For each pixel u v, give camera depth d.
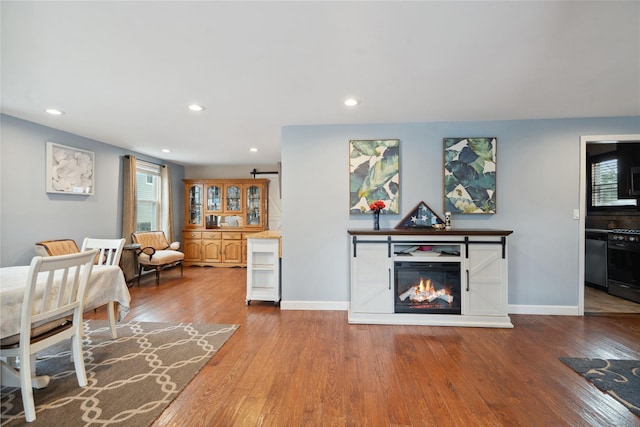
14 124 3.27
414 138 3.48
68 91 2.57
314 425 1.64
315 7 1.52
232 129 3.74
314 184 3.57
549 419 1.68
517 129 3.39
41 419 1.66
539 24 1.67
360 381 2.06
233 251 6.30
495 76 2.31
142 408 1.76
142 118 3.31
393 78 2.34
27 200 3.42
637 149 4.12
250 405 1.80
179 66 2.15
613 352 2.47
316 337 2.79
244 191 6.45
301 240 3.58
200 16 1.59
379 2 1.49
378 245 3.14
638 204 4.11
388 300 3.14
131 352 2.46
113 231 4.66
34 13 1.56
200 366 2.24
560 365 2.27
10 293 1.70
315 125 3.56
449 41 1.84
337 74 2.28
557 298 3.37
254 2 1.48
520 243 3.39
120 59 2.05
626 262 3.90
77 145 4.04
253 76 2.30
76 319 1.99
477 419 1.68
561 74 2.28
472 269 3.06
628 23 1.65
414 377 2.11
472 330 2.95
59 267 1.78
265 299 3.76
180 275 5.53
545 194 3.37
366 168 3.50
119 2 1.48
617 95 2.68
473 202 3.40
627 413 1.72
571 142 3.33
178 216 6.54
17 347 1.68
